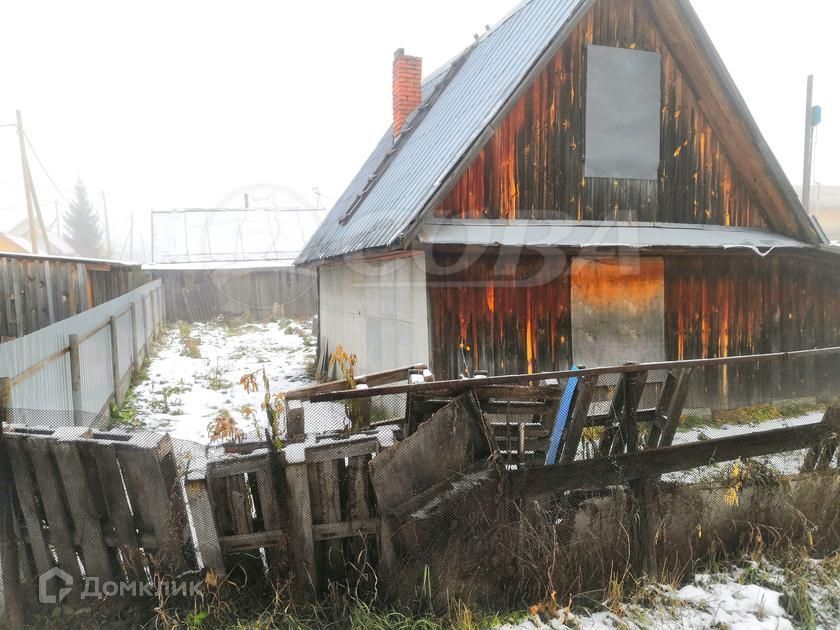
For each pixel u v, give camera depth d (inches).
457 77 431.5
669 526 152.7
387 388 136.6
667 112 331.3
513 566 137.6
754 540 161.6
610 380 156.6
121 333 387.2
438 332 277.3
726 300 338.6
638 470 150.5
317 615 125.0
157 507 125.4
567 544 142.6
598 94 316.2
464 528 134.8
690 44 316.8
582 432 156.9
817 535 165.2
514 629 128.0
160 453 126.0
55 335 225.0
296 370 514.6
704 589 146.4
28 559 128.0
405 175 354.6
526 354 294.4
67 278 351.6
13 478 124.9
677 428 167.0
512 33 370.3
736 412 178.5
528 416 158.9
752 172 343.0
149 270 917.8
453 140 312.7
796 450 170.2
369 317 381.1
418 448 133.5
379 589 131.5
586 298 306.2
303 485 128.3
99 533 126.3
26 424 133.6
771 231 360.2
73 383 244.8
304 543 128.9
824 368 189.8
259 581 133.0
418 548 132.0
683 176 337.1
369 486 133.0
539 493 141.6
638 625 131.5
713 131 342.0
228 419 169.5
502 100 280.2
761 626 131.5
